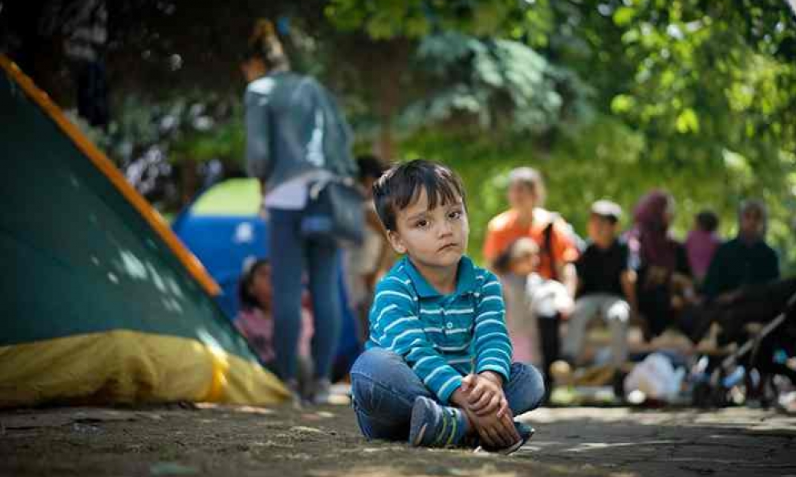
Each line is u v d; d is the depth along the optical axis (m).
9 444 3.87
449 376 3.92
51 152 6.32
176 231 13.16
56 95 8.22
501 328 4.12
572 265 9.48
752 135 8.35
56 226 5.89
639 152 20.25
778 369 8.34
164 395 5.96
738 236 9.17
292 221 7.79
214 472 3.11
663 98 9.44
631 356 9.47
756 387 9.27
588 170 20.58
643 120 10.40
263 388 7.13
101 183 6.76
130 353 5.75
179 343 6.31
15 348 5.25
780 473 3.72
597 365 9.40
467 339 4.16
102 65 8.09
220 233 13.09
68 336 5.50
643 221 9.63
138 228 6.91
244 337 7.53
